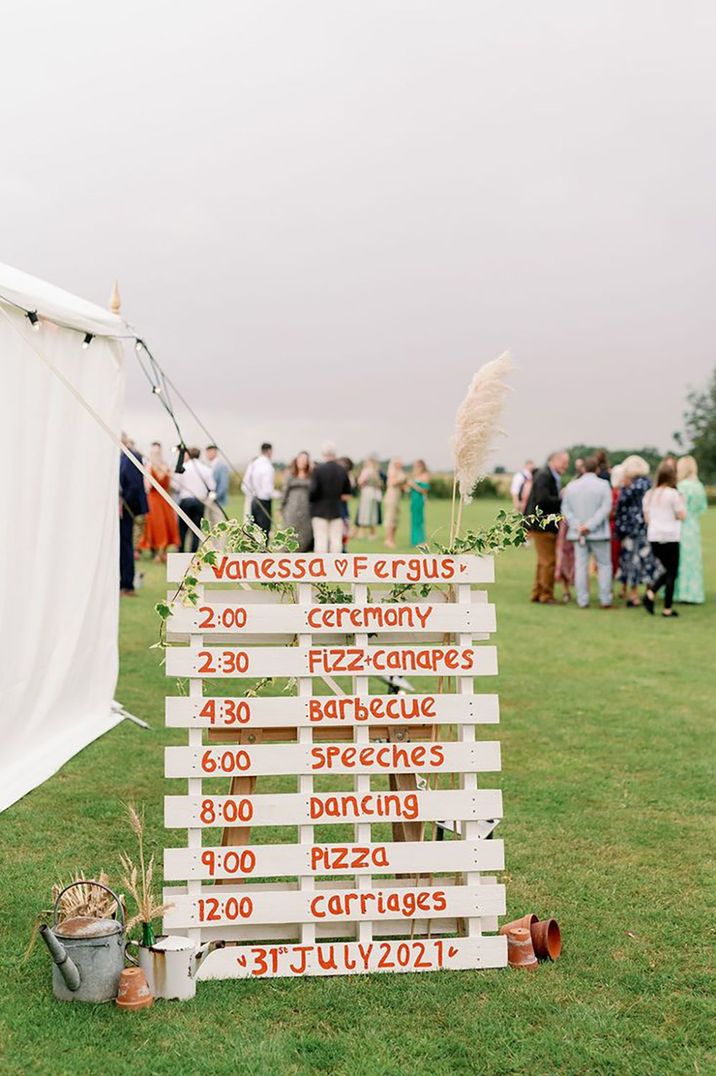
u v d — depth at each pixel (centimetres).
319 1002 425
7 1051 379
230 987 438
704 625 1496
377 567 469
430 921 469
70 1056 376
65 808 662
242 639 473
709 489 7381
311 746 461
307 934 455
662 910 521
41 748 706
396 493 2633
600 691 1057
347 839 621
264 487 1892
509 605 1712
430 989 438
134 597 1602
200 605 459
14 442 640
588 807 686
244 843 465
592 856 596
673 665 1197
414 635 480
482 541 473
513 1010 420
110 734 848
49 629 714
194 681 459
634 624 1502
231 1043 388
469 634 474
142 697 980
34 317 631
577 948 478
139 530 2131
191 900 450
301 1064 376
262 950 448
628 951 475
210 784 720
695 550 1742
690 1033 403
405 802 464
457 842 464
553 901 531
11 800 607
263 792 707
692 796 712
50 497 701
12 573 648
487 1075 373
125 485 1582
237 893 454
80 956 415
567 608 1683
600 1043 394
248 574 462
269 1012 416
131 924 432
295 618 464
